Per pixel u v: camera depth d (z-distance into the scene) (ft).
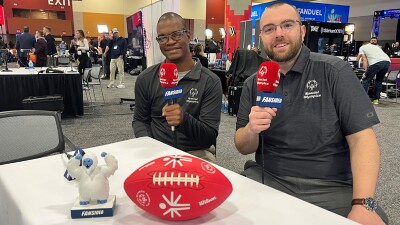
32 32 47.03
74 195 2.89
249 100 4.76
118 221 2.43
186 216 2.33
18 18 46.03
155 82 5.94
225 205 2.68
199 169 2.36
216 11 52.70
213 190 2.29
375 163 3.73
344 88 4.09
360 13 43.42
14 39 46.26
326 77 4.20
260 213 2.55
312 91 4.23
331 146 4.21
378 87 21.91
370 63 20.95
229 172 3.43
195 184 2.25
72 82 15.89
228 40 29.89
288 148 4.37
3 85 14.14
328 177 4.25
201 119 5.65
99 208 2.48
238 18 29.58
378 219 3.23
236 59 17.21
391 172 9.43
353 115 3.99
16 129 5.12
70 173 2.53
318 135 4.20
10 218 2.92
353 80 4.15
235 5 29.37
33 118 5.32
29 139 5.21
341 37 22.61
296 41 4.18
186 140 5.70
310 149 4.26
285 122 4.34
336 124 4.17
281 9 4.22
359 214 3.28
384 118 17.22
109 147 4.28
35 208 2.64
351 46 24.13
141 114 6.25
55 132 5.49
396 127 15.15
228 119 16.40
